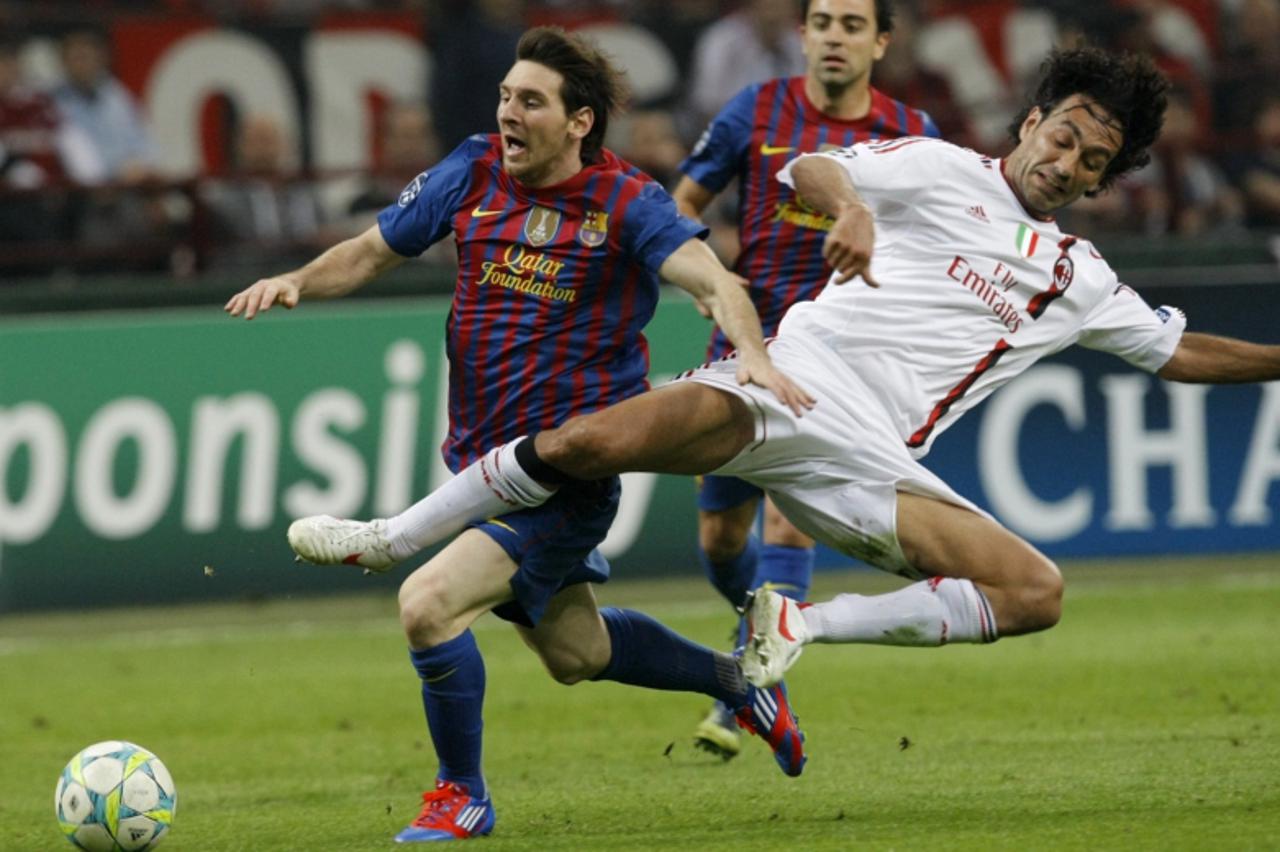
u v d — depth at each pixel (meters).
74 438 38.97
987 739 23.77
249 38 52.09
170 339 39.47
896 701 27.48
